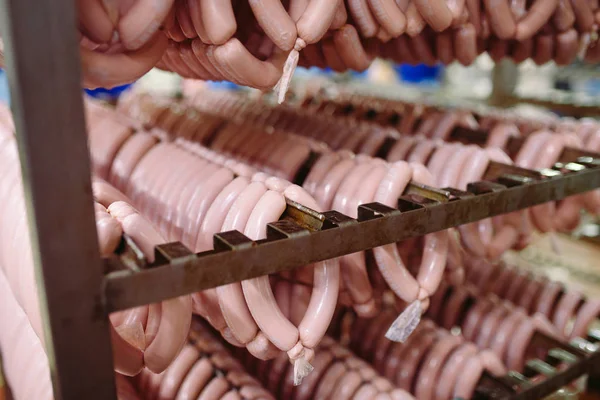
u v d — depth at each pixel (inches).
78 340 21.7
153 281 22.6
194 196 34.7
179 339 27.0
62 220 20.4
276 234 26.5
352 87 119.4
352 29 34.3
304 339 29.4
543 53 46.6
